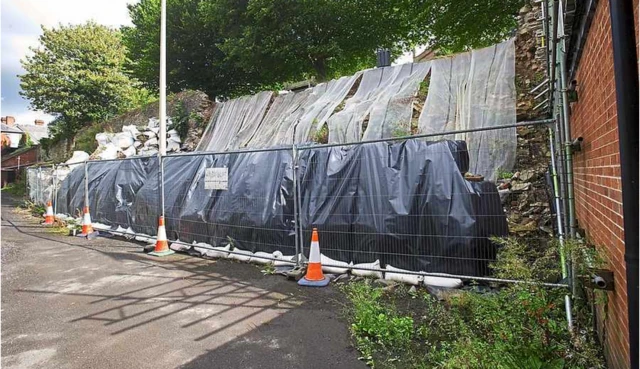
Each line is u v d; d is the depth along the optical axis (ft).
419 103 26.81
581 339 8.21
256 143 35.37
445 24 44.42
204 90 67.26
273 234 18.24
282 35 49.34
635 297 5.24
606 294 7.73
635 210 5.25
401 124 25.62
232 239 19.94
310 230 17.21
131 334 10.63
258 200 19.03
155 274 16.97
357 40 53.21
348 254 16.20
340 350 9.49
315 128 30.45
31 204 50.65
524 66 23.58
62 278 16.53
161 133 28.84
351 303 12.77
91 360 9.16
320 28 50.85
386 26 52.90
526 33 23.61
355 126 27.35
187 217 22.02
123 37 73.36
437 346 9.39
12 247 23.79
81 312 12.36
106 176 30.63
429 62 29.17
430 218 14.28
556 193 14.42
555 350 7.73
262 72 57.67
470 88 24.52
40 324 11.41
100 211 30.14
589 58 9.02
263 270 17.15
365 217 15.80
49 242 25.55
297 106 36.94
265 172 19.33
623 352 6.39
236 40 52.42
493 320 9.01
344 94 33.42
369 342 9.68
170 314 12.10
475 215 13.55
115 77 88.48
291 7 47.57
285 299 13.38
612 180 6.93
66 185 37.32
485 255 13.25
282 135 33.17
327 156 17.48
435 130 24.21
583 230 11.19
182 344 9.97
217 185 20.81
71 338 10.41
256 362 8.96
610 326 7.47
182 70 64.08
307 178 17.80
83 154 50.83
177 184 23.22
